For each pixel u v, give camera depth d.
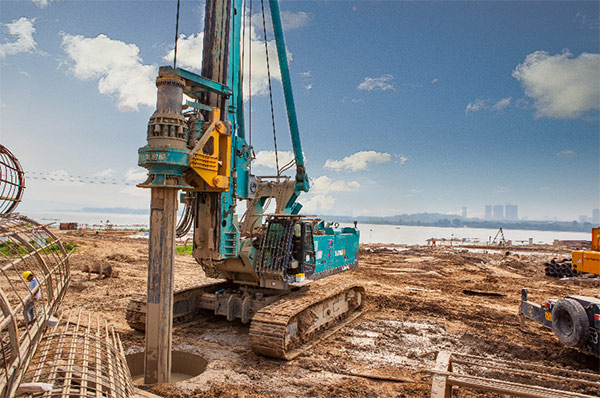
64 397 4.52
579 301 8.43
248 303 10.02
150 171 6.59
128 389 5.41
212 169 7.40
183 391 6.48
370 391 6.81
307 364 7.93
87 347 5.90
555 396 4.22
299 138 11.61
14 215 5.82
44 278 5.61
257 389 6.74
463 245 46.44
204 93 8.83
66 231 41.69
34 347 5.11
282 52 11.71
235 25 9.45
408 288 17.02
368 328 10.75
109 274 16.38
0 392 3.91
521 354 8.98
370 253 32.59
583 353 8.99
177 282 16.66
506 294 16.28
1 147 5.07
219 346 8.82
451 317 12.05
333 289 10.77
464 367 8.01
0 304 4.09
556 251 38.84
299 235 10.09
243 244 9.89
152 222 6.59
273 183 11.77
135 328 9.55
